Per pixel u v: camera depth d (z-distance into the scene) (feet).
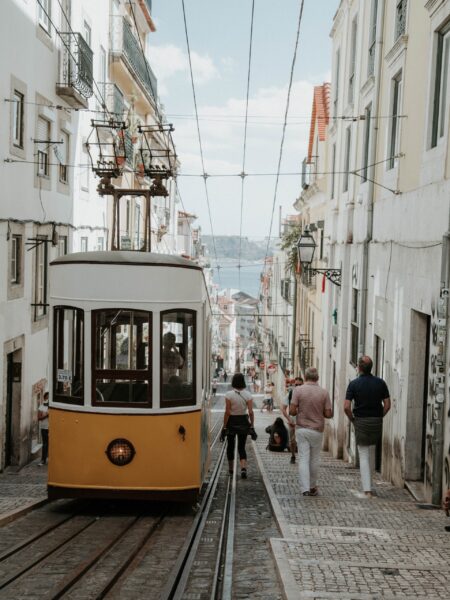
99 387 28.86
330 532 24.11
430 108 35.42
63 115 60.59
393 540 23.11
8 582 19.38
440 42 35.06
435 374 31.01
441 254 31.17
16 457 50.08
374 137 49.14
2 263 45.62
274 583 18.70
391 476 39.27
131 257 29.09
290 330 140.67
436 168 33.50
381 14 48.11
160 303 28.94
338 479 40.11
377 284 46.85
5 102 45.57
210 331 36.17
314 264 96.89
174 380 29.22
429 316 36.11
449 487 29.22
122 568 21.27
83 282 28.94
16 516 28.43
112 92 81.20
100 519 28.86
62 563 21.61
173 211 144.87
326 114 96.84
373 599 16.47
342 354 60.23
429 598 16.88
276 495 32.37
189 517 29.60
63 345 29.30
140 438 28.71
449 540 23.32
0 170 44.91
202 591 18.89
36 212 53.57
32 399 52.95
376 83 48.65
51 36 55.77
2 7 44.50
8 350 47.34
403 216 39.52
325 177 91.56
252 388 242.37
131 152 89.81
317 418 32.40
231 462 39.88
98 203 77.97
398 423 38.01
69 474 28.94
